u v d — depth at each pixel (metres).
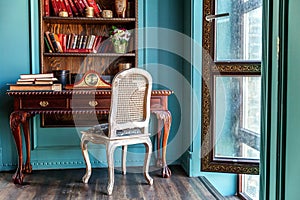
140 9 3.27
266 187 1.41
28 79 2.83
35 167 3.25
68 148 3.31
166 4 3.30
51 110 2.78
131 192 2.61
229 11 2.64
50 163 3.28
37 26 3.18
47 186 2.75
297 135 1.18
